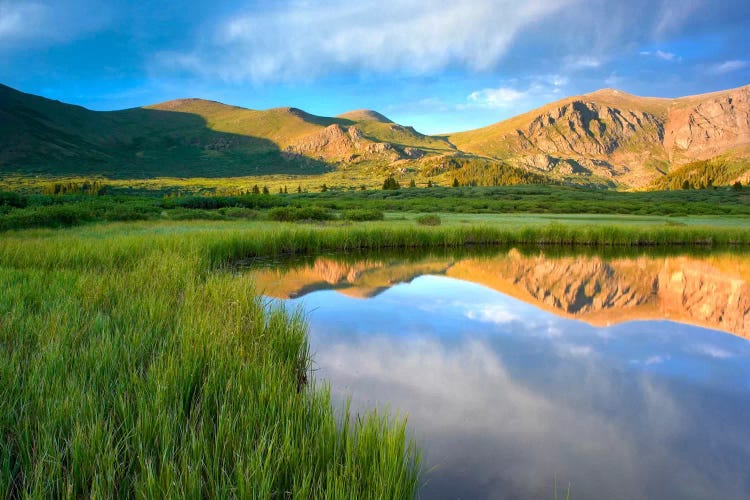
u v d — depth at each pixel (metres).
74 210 26.92
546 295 13.71
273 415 4.16
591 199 81.12
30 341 5.77
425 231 26.78
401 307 11.81
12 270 9.94
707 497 4.21
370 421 4.06
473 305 12.17
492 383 6.86
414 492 4.14
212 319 6.88
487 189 98.81
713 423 5.66
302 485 3.19
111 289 8.56
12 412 3.99
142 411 3.96
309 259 20.83
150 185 175.00
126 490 3.29
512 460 4.78
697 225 34.47
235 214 38.66
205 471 3.57
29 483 3.27
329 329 9.67
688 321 10.84
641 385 6.85
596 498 4.16
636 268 19.67
